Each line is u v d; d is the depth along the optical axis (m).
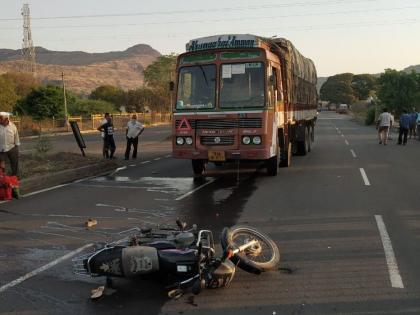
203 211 9.63
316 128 46.28
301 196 11.08
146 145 28.80
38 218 9.21
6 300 5.33
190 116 12.83
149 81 83.88
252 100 12.52
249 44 12.61
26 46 115.25
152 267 5.32
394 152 21.72
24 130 44.19
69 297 5.39
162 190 12.30
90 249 7.13
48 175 14.29
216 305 5.10
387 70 47.84
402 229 8.00
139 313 4.95
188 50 13.07
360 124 55.81
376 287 5.51
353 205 10.00
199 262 5.29
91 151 24.86
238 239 6.03
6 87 55.16
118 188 12.74
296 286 5.58
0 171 11.23
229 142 12.62
